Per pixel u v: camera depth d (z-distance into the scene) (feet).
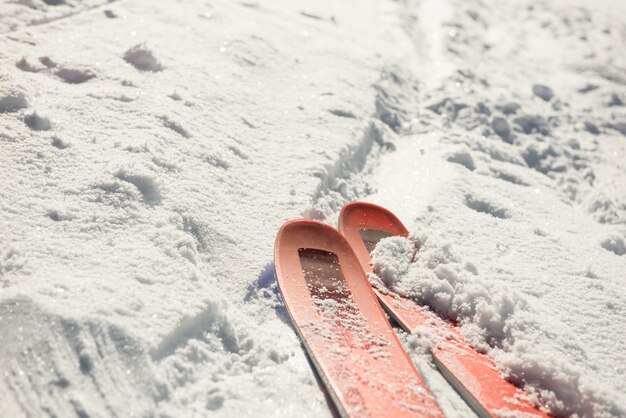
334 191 11.73
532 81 21.44
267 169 11.19
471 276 8.51
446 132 15.99
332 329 7.23
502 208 12.32
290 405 6.07
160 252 7.52
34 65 11.93
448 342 7.53
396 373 6.61
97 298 6.16
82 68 12.32
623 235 12.69
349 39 20.98
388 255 9.08
